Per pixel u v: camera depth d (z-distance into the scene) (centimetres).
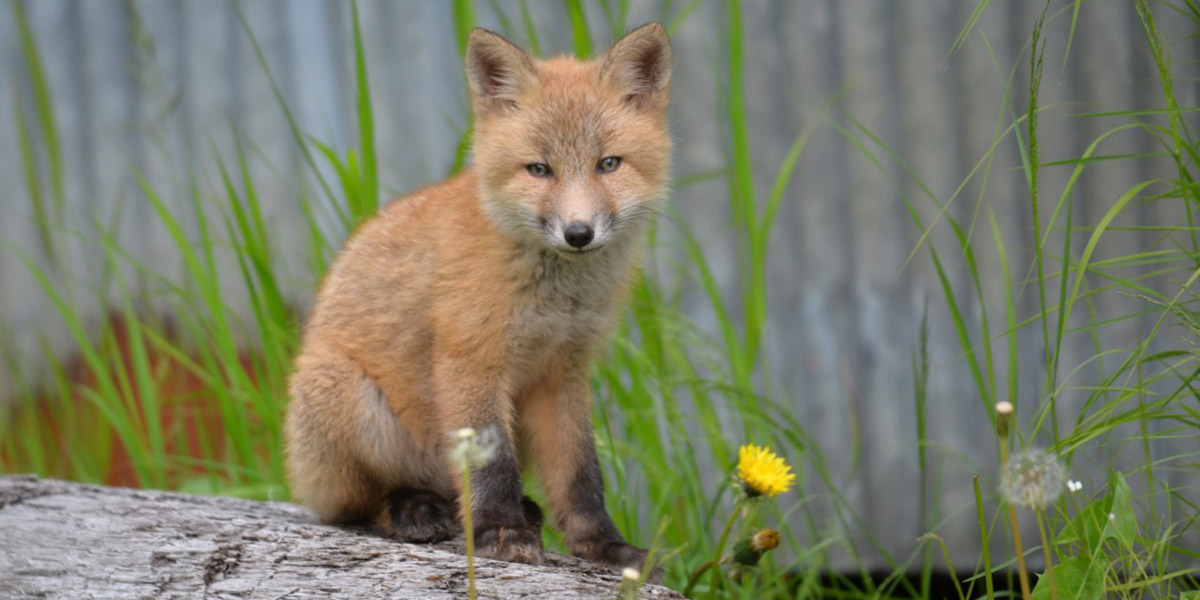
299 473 755
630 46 782
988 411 794
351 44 1309
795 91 1307
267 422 988
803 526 1248
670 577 909
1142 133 1255
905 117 1307
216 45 1316
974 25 1284
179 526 679
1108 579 642
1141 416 678
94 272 1318
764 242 1064
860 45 1304
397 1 1305
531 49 1051
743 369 1023
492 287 711
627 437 1015
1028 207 1282
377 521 767
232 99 1320
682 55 1303
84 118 1324
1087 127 1270
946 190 1302
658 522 961
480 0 1297
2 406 1268
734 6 1056
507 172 741
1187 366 947
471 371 717
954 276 1291
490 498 699
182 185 1312
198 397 1199
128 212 1320
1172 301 730
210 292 1024
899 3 1299
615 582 638
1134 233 1247
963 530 1247
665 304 1115
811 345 1309
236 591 586
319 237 1056
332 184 1295
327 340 757
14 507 707
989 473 1266
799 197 1312
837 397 1303
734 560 641
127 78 1321
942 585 1222
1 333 1255
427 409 747
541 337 740
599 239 719
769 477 617
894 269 1308
